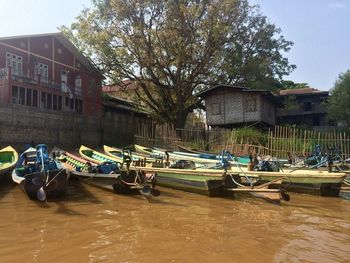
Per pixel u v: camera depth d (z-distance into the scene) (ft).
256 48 115.75
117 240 25.90
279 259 22.68
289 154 70.59
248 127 90.43
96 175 45.93
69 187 47.57
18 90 91.20
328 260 22.61
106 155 70.54
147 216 33.40
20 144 82.74
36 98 96.32
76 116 100.37
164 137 93.86
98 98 119.44
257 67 110.42
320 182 45.47
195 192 45.21
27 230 28.19
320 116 138.31
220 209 37.06
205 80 111.75
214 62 104.68
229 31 100.63
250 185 44.37
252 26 113.09
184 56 99.04
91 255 22.89
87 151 69.77
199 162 61.52
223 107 102.58
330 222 32.30
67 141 96.58
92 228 28.94
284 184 44.45
